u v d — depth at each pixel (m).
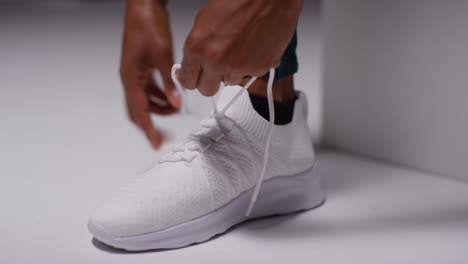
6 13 4.33
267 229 0.74
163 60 0.80
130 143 1.20
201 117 1.22
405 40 0.96
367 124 1.06
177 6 4.44
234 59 0.53
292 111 0.82
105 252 0.67
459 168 0.93
